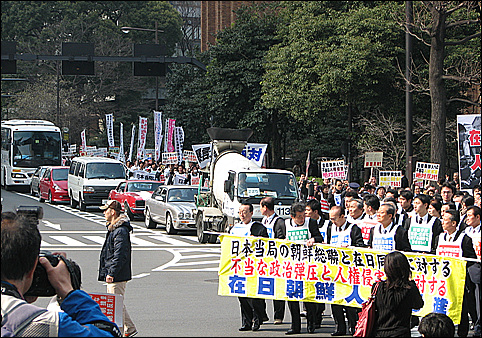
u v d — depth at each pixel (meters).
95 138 65.50
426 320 6.31
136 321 10.33
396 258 6.94
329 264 10.10
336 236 10.44
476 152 19.25
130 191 30.67
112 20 42.69
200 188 22.98
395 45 35.19
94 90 58.41
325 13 38.69
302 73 35.78
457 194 16.03
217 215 21.42
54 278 3.95
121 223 9.37
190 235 24.45
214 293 13.04
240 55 44.38
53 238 22.62
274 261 10.22
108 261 9.32
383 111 36.97
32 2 37.75
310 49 36.19
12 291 3.56
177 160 37.72
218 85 44.59
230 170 21.19
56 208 35.53
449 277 9.63
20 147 44.72
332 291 10.05
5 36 37.59
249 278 10.22
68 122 57.81
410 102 24.91
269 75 38.31
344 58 33.69
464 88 36.66
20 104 56.72
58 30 39.16
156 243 21.80
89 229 25.67
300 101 35.69
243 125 43.62
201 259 18.14
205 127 54.84
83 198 33.31
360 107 38.75
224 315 11.00
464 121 19.31
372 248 10.17
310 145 47.88
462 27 35.28
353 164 41.38
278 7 46.53
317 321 10.52
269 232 11.19
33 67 57.28
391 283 6.93
